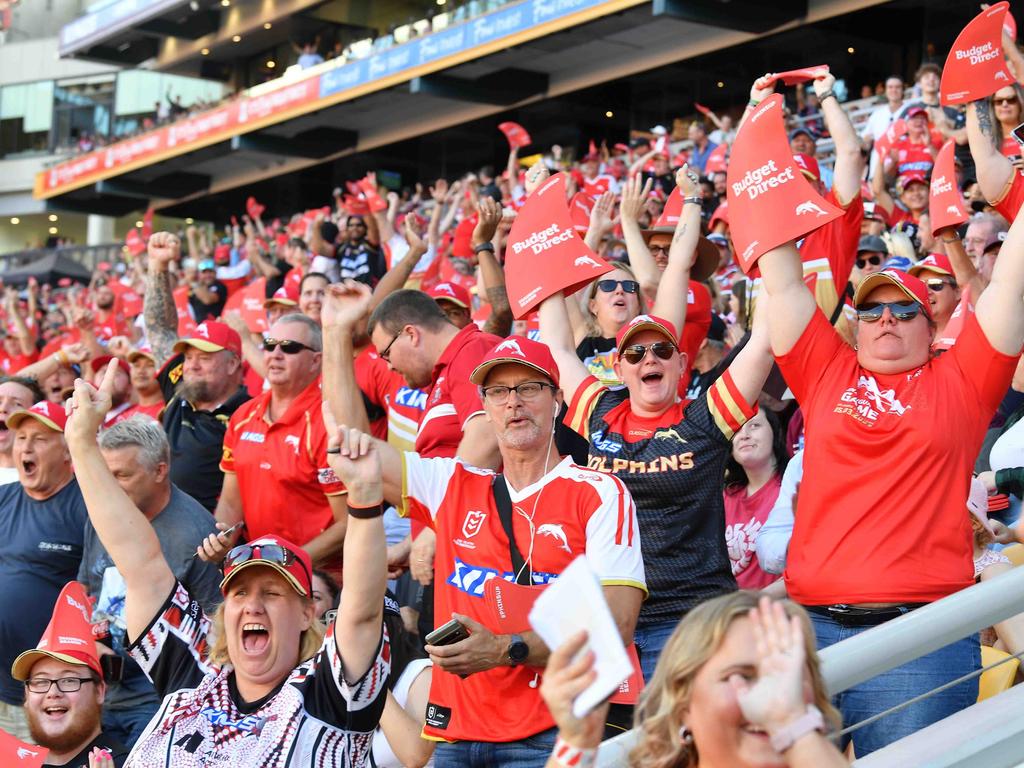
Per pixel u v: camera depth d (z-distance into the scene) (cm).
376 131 3161
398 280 792
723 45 2330
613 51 2522
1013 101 749
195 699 409
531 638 386
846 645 311
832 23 2189
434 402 586
